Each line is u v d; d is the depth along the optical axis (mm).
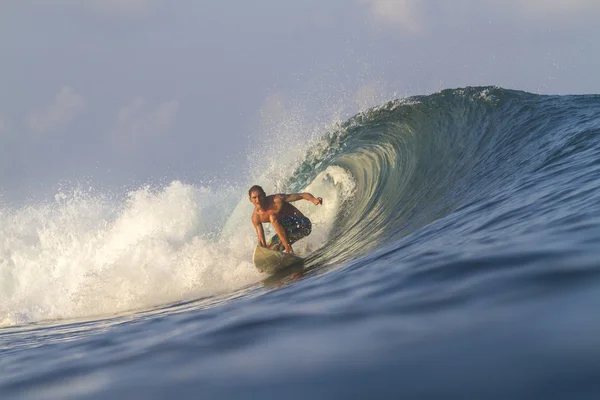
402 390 4922
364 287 11617
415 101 51188
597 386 4273
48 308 37656
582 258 9172
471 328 6488
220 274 33375
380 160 44125
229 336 9078
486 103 46406
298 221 32781
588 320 5812
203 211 47562
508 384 4609
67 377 8414
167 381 6762
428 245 16578
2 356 13031
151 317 19312
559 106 41812
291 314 10047
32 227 48594
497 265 10180
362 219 36188
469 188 30219
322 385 5430
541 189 21234
